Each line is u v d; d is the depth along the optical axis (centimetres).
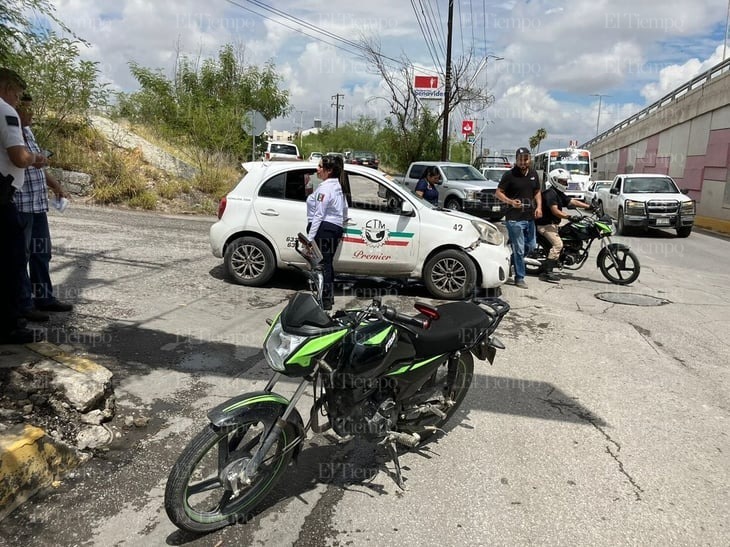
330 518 312
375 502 327
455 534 301
